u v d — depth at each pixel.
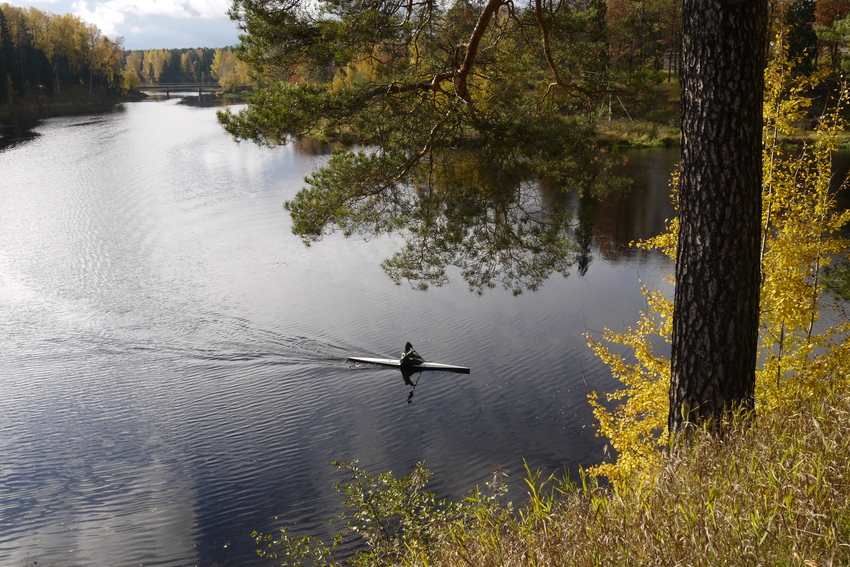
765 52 4.54
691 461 3.50
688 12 4.62
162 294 20.73
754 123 4.54
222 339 17.25
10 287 21.59
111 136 62.16
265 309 19.14
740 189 4.57
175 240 26.84
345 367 15.39
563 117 9.87
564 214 10.34
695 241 4.75
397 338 16.72
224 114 8.66
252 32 8.70
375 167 9.39
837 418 3.53
